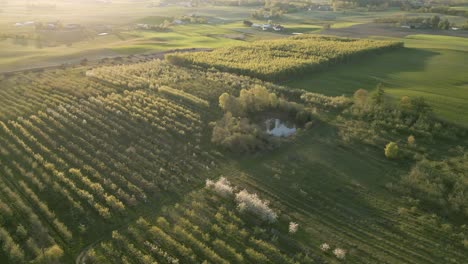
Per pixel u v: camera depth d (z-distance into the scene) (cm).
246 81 8744
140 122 6631
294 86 8719
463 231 4159
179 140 6091
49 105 7288
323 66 9925
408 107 7038
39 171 5056
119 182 4903
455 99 7644
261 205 4444
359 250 3916
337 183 5016
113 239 3972
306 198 4706
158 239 3966
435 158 5625
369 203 4628
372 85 8712
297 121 6944
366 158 5631
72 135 6059
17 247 3712
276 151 5803
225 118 6650
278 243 3988
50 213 4225
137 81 8669
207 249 3834
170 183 4912
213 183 4872
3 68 9925
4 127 6231
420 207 4538
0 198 4488
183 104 7481
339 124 6706
